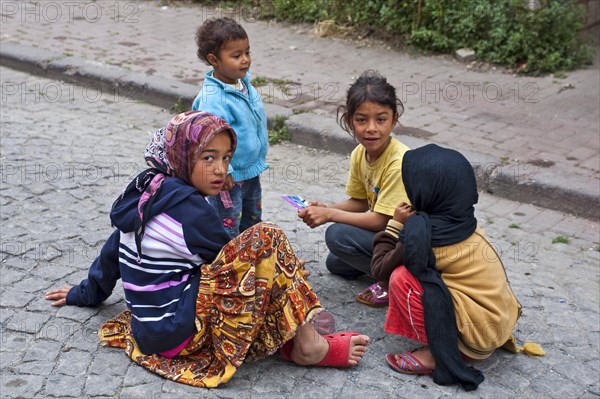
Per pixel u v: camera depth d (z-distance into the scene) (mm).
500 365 3371
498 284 3195
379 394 3088
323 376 3191
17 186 5062
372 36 8750
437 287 3102
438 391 3133
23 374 3137
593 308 3895
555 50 7797
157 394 3012
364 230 3672
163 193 3041
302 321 3059
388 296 3395
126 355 3268
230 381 3119
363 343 3270
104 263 3436
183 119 3072
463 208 3172
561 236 4777
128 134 6324
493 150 5840
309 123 6281
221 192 3781
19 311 3611
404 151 3531
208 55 3742
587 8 8703
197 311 3027
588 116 6574
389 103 3428
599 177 5359
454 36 8203
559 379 3287
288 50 8453
